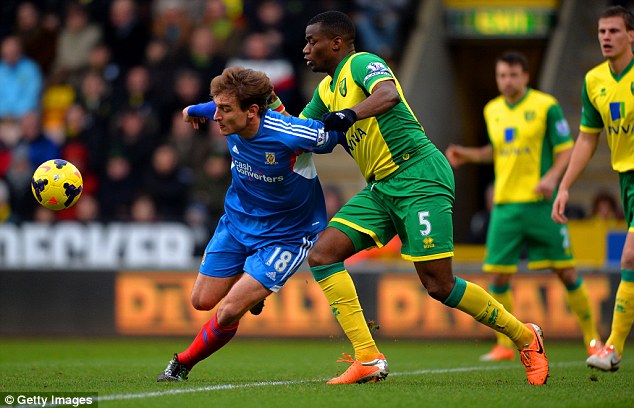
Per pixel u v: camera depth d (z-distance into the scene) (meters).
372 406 18.48
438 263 21.75
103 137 53.12
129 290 44.19
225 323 21.97
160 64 53.56
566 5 58.28
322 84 23.00
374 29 56.34
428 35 57.94
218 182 48.41
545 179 31.69
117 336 44.16
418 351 37.03
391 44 56.47
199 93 52.31
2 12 62.19
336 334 41.97
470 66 64.44
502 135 32.62
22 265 45.56
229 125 20.97
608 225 42.94
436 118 58.59
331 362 31.11
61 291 44.97
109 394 20.23
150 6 59.44
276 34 53.81
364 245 22.38
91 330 44.53
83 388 21.48
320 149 21.67
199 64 53.03
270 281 21.81
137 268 44.19
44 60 61.06
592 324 32.28
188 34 55.19
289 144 21.12
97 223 47.53
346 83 21.88
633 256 23.34
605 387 22.19
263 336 42.62
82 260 47.47
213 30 54.81
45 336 45.09
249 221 22.41
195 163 49.88
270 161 21.33
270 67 52.19
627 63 24.81
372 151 22.17
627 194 25.14
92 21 58.72
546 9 59.00
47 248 47.69
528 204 32.12
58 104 58.25
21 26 60.53
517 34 59.28
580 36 58.34
